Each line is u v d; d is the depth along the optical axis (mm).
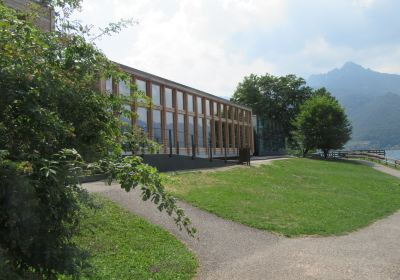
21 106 3574
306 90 83000
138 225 10734
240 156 33062
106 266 7730
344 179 28844
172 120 35625
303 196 18609
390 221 14984
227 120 49094
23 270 3492
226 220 13047
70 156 3648
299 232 12133
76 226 3898
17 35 3664
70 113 4074
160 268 8148
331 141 60562
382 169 46719
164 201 4008
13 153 3480
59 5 4395
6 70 3529
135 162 3945
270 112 81750
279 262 9023
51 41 4016
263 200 16484
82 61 4109
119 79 4570
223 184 19453
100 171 3848
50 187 3404
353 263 9000
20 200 3133
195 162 27609
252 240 11055
